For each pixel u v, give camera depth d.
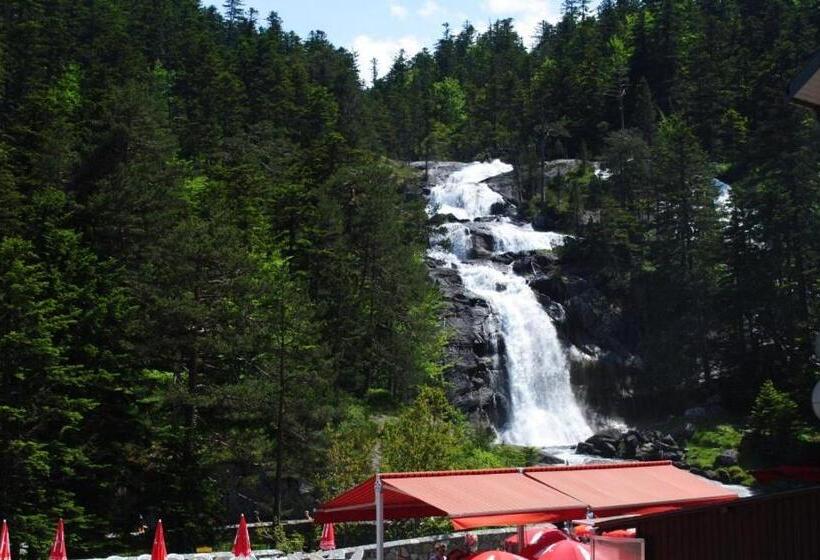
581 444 78.81
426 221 102.38
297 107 141.00
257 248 76.94
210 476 51.22
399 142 166.00
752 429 74.50
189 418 51.03
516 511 20.55
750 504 19.92
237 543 30.97
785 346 85.69
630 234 101.50
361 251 79.62
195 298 53.81
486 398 85.38
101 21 147.12
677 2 178.00
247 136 117.00
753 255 88.38
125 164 73.81
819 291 86.94
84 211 66.56
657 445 75.19
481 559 22.64
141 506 48.88
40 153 76.06
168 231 66.06
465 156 162.75
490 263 102.50
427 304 81.75
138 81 127.38
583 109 155.50
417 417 49.25
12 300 46.88
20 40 111.56
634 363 92.69
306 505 56.91
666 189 96.94
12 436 46.16
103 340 53.38
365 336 76.44
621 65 156.25
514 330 91.38
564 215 117.75
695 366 89.44
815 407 16.83
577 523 29.77
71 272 55.00
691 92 139.50
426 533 42.81
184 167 87.56
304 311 54.78
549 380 90.75
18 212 60.75
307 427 52.75
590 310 96.25
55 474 49.09
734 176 126.56
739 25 152.75
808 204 88.12
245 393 50.59
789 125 91.75
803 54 132.00
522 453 72.62
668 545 20.41
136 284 54.03
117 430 51.31
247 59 150.00
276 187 92.50
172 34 165.38
